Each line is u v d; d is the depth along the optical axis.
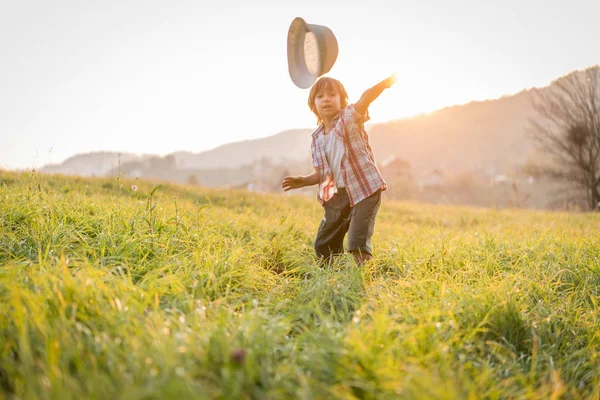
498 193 69.69
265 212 10.07
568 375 2.69
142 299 2.71
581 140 25.42
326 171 4.64
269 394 1.92
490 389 2.22
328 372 2.13
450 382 2.04
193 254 3.84
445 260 4.63
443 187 92.31
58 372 1.85
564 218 10.55
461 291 3.34
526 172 31.70
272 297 3.63
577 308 3.59
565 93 25.42
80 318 2.32
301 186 4.88
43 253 3.61
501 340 2.92
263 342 2.32
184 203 7.57
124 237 3.96
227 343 2.21
